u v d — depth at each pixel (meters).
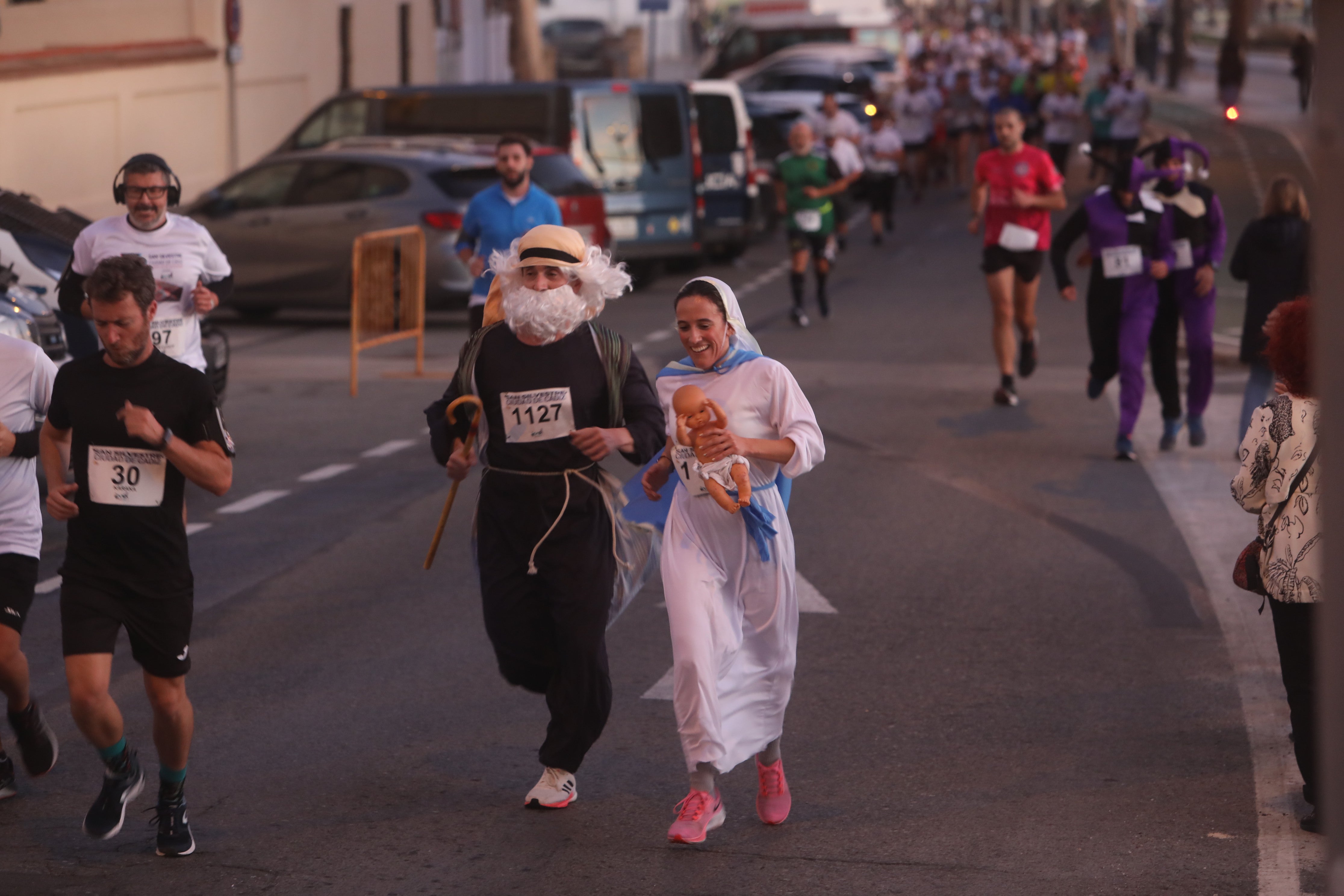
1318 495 7.89
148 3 38.91
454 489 8.64
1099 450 18.33
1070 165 56.75
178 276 12.51
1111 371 18.11
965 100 54.59
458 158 29.30
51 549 14.31
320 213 29.11
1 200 17.61
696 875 7.77
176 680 7.91
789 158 27.97
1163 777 9.01
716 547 8.17
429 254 28.41
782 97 52.03
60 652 11.41
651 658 11.35
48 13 37.16
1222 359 23.95
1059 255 17.97
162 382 7.69
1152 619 12.17
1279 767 9.13
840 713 10.18
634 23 113.38
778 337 26.98
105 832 7.96
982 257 38.28
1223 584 13.11
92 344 17.30
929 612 12.38
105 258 12.27
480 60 60.91
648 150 34.03
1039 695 10.49
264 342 27.61
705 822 8.09
